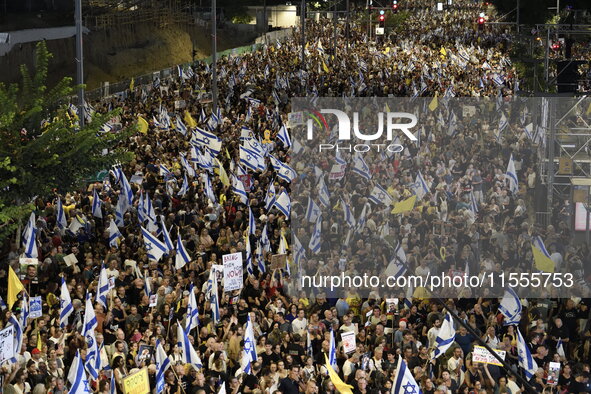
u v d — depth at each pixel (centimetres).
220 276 2305
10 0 7781
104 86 6844
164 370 1728
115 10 9488
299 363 1922
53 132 2503
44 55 2623
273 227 2855
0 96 2502
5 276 2333
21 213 2353
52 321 1964
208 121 4769
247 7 13512
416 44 9744
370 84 6469
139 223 2847
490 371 1919
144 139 4072
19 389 1659
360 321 2238
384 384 1823
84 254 2525
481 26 7162
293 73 7006
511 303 2117
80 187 2691
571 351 2078
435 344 1961
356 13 13538
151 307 2119
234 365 1925
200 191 3114
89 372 1730
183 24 10781
